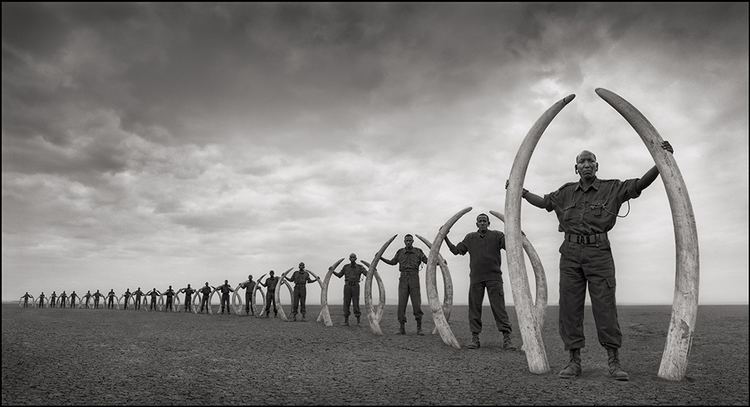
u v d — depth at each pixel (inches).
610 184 173.8
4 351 229.9
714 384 150.3
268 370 182.1
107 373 174.4
